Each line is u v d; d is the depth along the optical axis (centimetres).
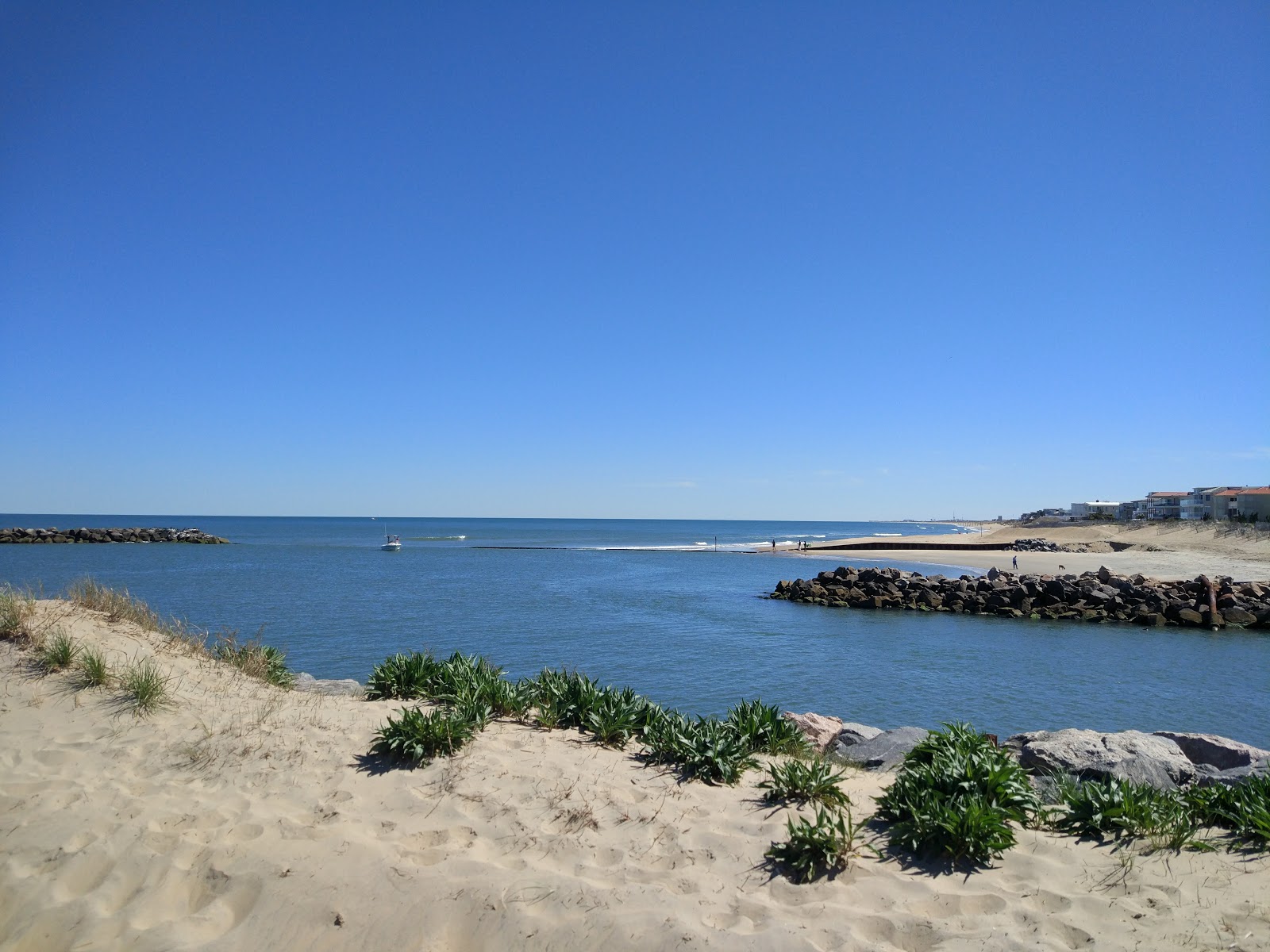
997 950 448
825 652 2512
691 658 2330
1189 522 8319
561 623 3022
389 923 472
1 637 903
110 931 463
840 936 462
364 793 646
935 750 733
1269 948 436
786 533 18512
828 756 987
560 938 457
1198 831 616
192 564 6212
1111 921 475
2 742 702
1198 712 1748
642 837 586
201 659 1013
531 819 605
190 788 643
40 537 9062
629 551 8919
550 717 867
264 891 497
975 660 2414
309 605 3462
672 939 453
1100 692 1947
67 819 577
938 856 563
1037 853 572
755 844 580
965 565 6512
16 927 465
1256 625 3300
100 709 780
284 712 840
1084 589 3747
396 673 991
